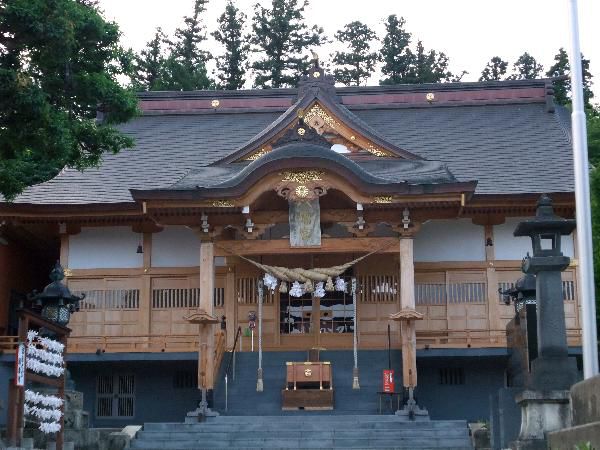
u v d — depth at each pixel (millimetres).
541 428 15375
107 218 29703
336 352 27328
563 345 16016
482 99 37688
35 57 17750
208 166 29438
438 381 28281
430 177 26641
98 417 28594
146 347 28672
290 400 24656
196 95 38344
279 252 25469
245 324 29141
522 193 28359
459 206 24922
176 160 34344
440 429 21562
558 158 32656
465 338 28391
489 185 30422
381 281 29188
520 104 37594
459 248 29500
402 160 29344
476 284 29234
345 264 26344
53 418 17438
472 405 27922
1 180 20938
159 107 38188
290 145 24938
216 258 29656
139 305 29719
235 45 59094
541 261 16391
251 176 24781
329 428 21734
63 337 18547
